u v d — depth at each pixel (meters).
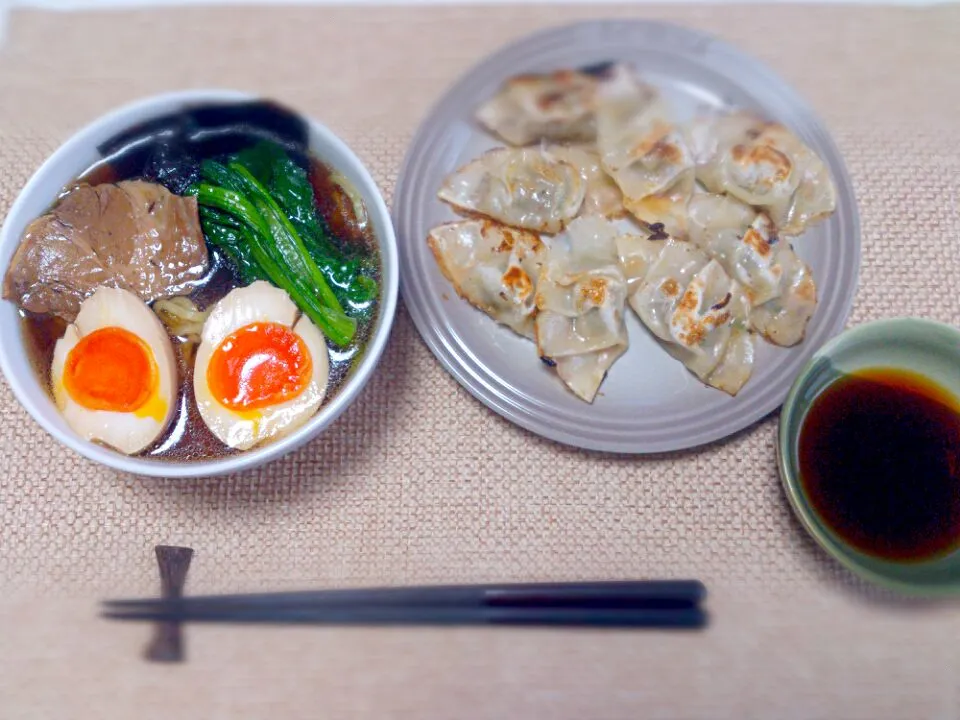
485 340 0.33
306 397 0.28
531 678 0.30
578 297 0.33
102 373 0.27
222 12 0.38
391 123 0.36
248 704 0.30
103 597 0.30
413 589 0.30
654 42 0.36
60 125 0.36
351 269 0.29
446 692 0.30
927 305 0.33
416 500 0.31
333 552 0.31
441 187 0.34
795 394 0.28
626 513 0.31
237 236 0.30
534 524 0.31
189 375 0.28
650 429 0.31
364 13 0.38
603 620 0.30
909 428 0.30
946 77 0.37
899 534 0.29
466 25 0.38
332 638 0.31
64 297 0.28
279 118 0.29
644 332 0.33
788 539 0.31
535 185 0.34
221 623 0.30
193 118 0.29
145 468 0.25
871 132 0.36
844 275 0.33
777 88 0.35
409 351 0.33
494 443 0.32
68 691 0.30
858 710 0.30
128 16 0.37
